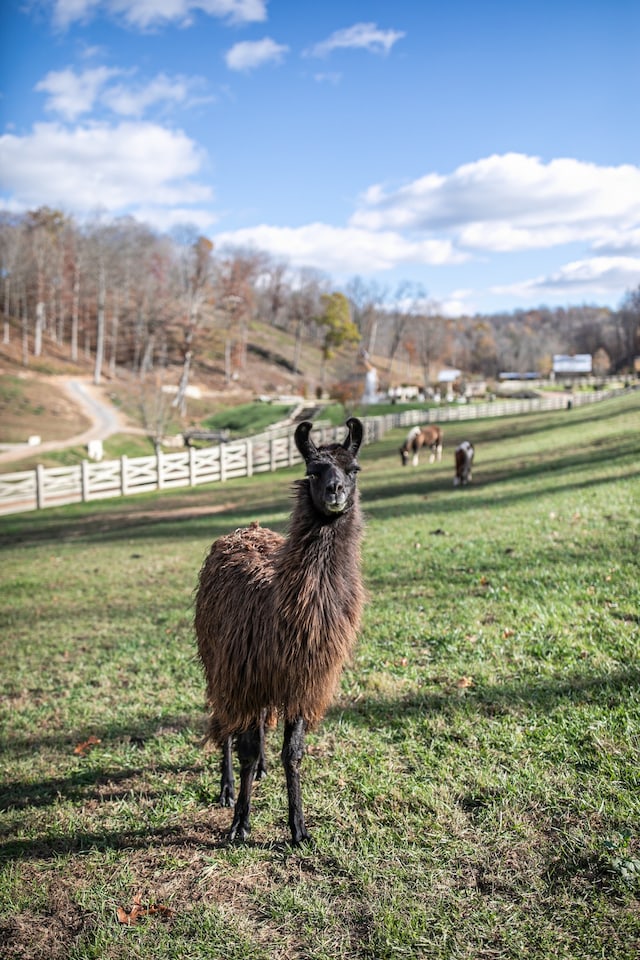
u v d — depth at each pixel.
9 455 42.19
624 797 4.02
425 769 4.67
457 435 41.41
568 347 159.38
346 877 3.79
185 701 6.52
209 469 30.25
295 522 4.07
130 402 66.50
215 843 4.27
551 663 5.95
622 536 9.88
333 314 107.50
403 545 11.79
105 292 88.12
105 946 3.47
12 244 90.06
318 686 4.05
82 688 7.15
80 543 17.61
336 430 39.62
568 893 3.44
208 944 3.40
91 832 4.51
